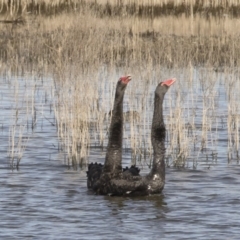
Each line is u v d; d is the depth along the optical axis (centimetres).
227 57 2547
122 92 1266
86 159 1517
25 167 1466
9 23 3559
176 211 1170
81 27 2870
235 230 1073
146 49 2602
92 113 1761
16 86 1912
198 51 2812
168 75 2169
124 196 1257
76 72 1658
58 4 3834
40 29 3312
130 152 1609
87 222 1110
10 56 2755
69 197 1252
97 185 1278
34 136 1745
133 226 1092
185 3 3947
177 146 1566
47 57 2598
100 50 2216
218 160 1546
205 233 1059
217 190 1302
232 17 3772
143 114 1705
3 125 1848
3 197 1241
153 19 3688
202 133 1625
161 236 1043
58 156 1562
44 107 2075
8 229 1070
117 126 1269
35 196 1253
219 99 2172
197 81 2311
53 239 1027
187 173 1436
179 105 1597
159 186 1263
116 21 3391
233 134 1747
